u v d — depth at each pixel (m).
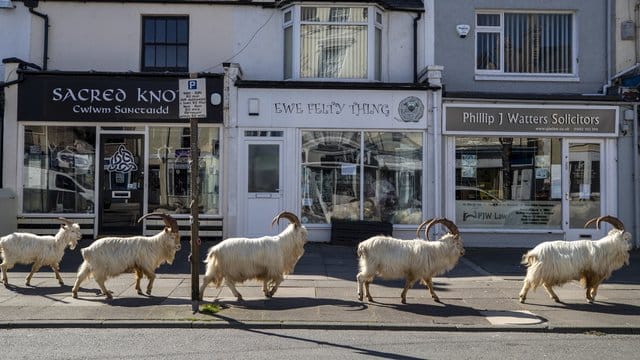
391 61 14.87
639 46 14.73
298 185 13.89
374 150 14.07
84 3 14.49
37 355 6.28
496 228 14.27
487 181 14.27
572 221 14.35
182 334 7.25
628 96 14.15
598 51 14.86
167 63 14.80
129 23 14.58
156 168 14.04
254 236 13.77
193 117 8.36
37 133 13.87
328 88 13.79
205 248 13.07
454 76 14.69
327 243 13.93
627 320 7.93
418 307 8.54
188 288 9.55
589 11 14.88
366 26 14.45
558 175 14.33
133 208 13.99
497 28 14.98
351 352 6.52
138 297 8.96
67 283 9.88
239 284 9.91
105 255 8.75
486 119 14.00
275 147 13.85
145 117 13.74
